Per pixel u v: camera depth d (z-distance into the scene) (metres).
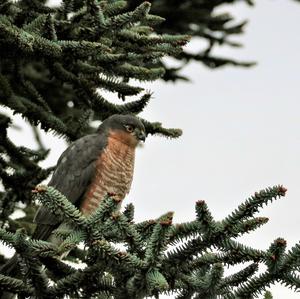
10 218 12.66
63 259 11.71
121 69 11.20
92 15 10.46
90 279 8.35
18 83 12.34
